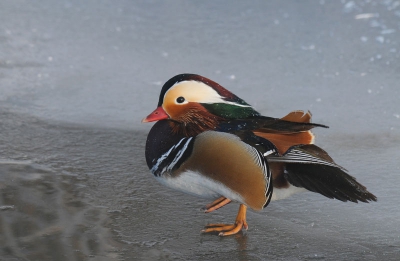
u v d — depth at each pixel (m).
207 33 16.92
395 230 8.30
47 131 11.64
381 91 13.52
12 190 9.22
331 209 8.92
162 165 8.14
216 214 8.82
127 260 7.50
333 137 11.45
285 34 16.64
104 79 14.34
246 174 7.57
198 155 7.77
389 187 9.54
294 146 7.67
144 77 14.51
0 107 12.67
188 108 8.16
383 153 10.77
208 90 8.19
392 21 17.16
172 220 8.59
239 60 15.32
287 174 7.79
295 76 14.38
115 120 12.32
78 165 10.27
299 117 8.12
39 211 8.64
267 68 14.84
